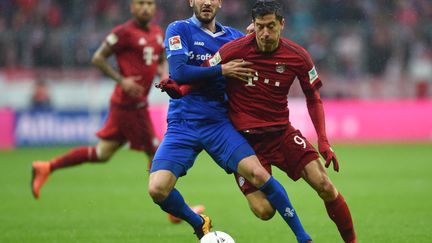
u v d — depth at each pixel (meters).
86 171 54.75
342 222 23.20
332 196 22.94
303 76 23.09
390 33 85.88
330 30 86.38
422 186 44.59
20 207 36.81
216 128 23.56
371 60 84.56
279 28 22.36
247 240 27.73
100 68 34.72
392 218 32.59
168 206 23.61
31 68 79.12
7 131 70.75
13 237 28.33
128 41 34.84
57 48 79.94
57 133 71.31
